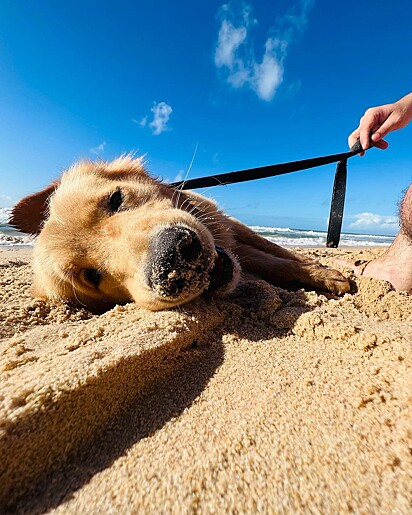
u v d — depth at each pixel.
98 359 0.18
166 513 0.11
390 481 0.12
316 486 0.12
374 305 0.30
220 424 0.16
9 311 0.30
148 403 0.18
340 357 0.20
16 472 0.13
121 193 0.31
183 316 0.24
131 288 0.27
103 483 0.13
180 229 0.25
